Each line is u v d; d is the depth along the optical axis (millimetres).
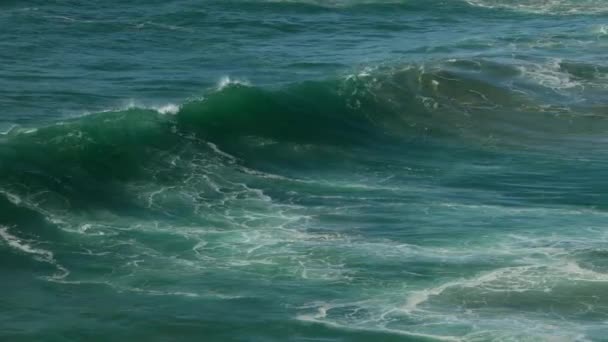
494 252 50375
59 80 82500
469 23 119938
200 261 48594
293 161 67812
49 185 56219
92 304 43812
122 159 61406
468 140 74438
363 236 52562
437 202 58812
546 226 54438
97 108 75250
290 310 43625
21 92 77625
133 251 49625
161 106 77000
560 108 82000
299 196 59656
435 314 43531
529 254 50062
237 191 60000
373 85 81875
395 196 60062
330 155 69688
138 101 78125
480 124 78062
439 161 69062
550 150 71812
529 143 73688
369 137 74188
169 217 54781
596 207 58469
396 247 50938
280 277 46938
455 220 55344
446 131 76375
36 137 60219
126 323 42344
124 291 45188
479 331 42031
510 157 69938
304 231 53125
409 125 77312
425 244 51469
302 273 47438
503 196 60500
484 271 47906
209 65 92250
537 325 42812
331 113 76250
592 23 119562
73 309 43281
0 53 90688
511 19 122938
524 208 57969
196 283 46094
